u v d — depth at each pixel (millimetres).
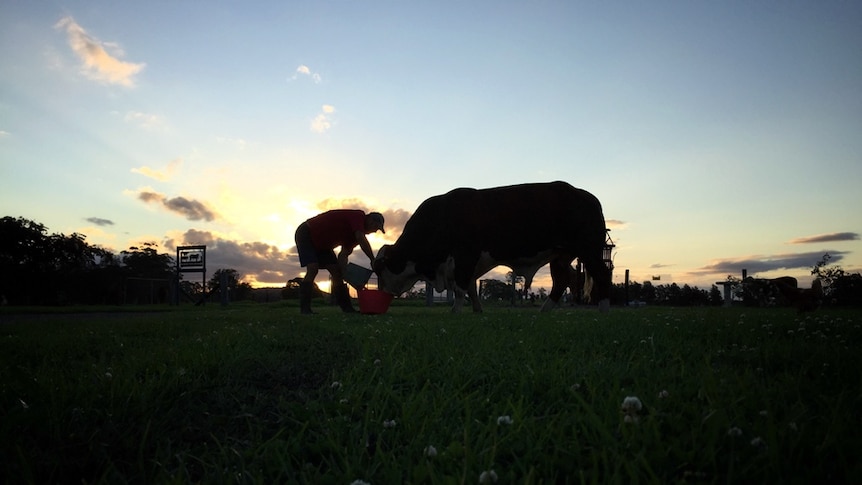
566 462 1887
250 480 1933
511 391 3016
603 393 2814
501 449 2039
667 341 4637
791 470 1749
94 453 2254
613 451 1919
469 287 11031
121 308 20406
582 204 10602
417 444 2146
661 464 1840
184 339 5578
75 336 6043
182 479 1896
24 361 4363
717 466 1815
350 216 10906
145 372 3627
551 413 2598
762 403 2441
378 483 1840
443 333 5438
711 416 2164
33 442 2324
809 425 2121
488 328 6090
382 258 11430
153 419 2619
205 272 26812
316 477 1880
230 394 3139
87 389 2990
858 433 2051
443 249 10703
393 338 5125
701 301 27688
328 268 11273
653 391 2756
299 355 4316
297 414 2660
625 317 8008
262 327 6840
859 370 3135
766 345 4203
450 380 3248
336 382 3146
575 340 4934
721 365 3543
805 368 3318
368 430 2395
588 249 10500
